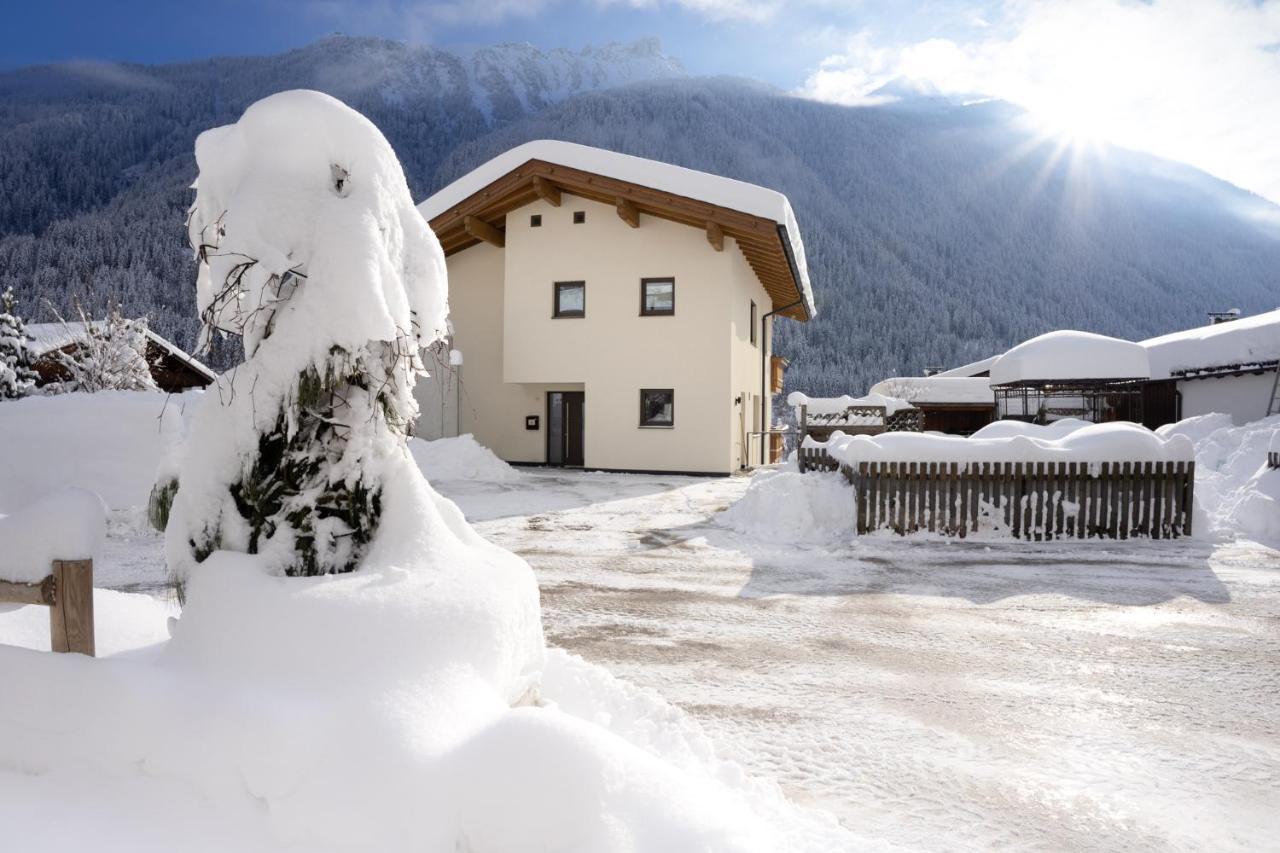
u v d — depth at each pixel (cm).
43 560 269
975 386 3600
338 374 298
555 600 686
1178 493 1005
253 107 311
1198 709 432
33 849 203
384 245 309
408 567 287
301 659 245
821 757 366
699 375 1992
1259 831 305
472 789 212
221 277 292
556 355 2111
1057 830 303
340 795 211
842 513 1054
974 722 411
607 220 2066
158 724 232
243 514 298
